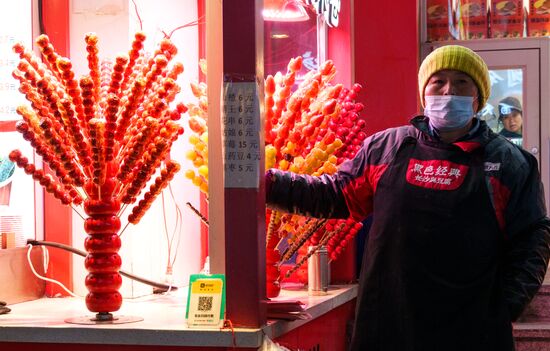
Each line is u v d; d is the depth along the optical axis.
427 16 6.99
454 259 2.55
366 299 2.65
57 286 3.43
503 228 2.59
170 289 3.43
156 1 3.63
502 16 6.92
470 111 2.65
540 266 2.57
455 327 2.55
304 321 2.96
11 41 3.28
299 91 3.22
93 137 2.59
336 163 3.42
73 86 2.62
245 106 2.55
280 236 3.22
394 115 5.29
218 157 2.75
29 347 2.61
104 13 3.37
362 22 5.24
